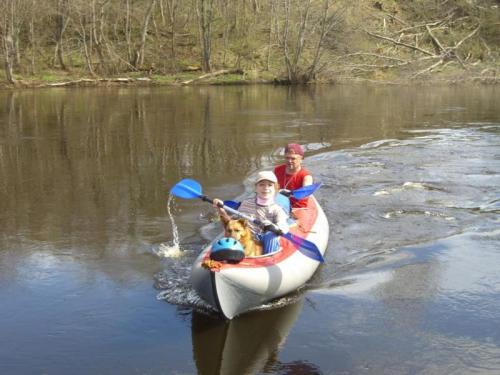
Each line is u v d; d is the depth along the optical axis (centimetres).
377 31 3919
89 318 498
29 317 501
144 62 3941
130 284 563
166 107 2198
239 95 2775
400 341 458
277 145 1355
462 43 3853
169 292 545
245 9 4291
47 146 1326
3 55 3512
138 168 1093
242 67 3947
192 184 604
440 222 756
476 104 2291
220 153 1251
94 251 650
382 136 1487
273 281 506
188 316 500
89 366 427
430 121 1777
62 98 2562
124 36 4184
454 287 556
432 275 585
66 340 463
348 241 688
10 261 624
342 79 3628
